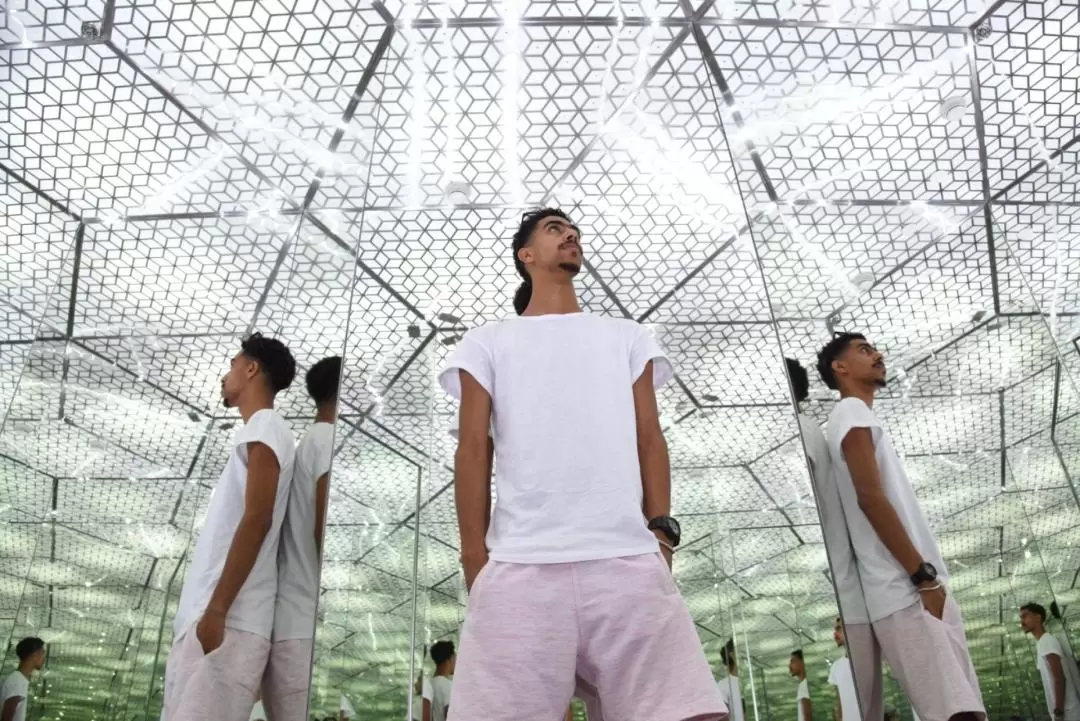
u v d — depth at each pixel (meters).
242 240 3.74
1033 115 3.62
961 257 3.55
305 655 2.23
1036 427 3.11
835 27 3.37
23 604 3.15
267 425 2.59
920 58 3.48
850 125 3.59
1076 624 2.54
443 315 3.69
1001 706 2.32
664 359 1.83
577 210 3.76
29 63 3.26
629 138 3.62
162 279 3.72
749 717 3.33
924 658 2.27
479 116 3.55
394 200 3.73
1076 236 3.64
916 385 3.13
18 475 3.41
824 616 2.77
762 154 3.62
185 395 3.51
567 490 1.50
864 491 2.58
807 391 3.03
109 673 3.02
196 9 3.15
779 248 3.55
